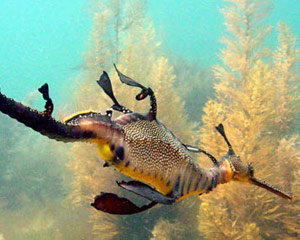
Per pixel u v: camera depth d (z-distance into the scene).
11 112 0.85
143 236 8.46
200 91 14.50
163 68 9.61
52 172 13.14
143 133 1.20
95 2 12.88
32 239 10.19
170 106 9.39
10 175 12.84
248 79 8.29
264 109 7.19
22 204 12.58
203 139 7.32
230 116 7.47
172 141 1.29
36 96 14.12
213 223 6.44
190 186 1.34
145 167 1.18
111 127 1.11
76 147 9.62
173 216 8.38
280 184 7.09
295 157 7.46
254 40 10.00
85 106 1.15
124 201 1.13
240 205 6.87
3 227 11.23
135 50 12.10
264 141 7.46
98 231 9.16
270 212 6.93
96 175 8.98
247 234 6.02
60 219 11.13
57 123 0.95
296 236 6.84
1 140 13.04
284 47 9.46
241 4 10.27
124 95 9.13
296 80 9.32
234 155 1.71
